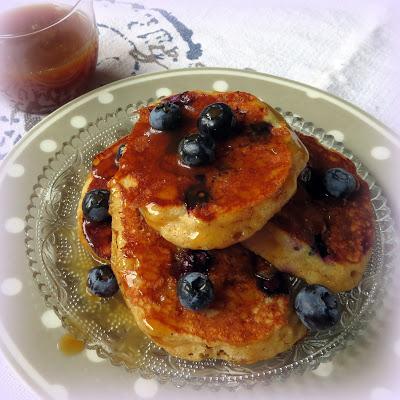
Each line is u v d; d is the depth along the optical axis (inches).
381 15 13.2
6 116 11.5
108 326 8.4
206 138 7.5
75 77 11.2
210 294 7.6
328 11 13.3
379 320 8.5
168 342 7.8
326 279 8.2
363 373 8.0
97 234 9.0
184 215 7.4
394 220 9.4
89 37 11.3
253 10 13.4
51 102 11.4
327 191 8.7
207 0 13.5
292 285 8.3
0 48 10.5
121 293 8.7
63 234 9.4
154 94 11.2
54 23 10.9
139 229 8.2
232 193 7.4
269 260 8.2
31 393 8.0
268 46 12.8
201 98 8.5
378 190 9.8
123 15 13.2
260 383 7.8
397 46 12.7
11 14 11.4
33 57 10.7
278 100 11.1
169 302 7.8
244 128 8.0
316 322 7.7
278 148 7.7
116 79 12.1
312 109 11.0
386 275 8.8
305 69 12.4
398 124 11.5
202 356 7.9
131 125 10.7
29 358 7.9
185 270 8.0
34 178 10.0
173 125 8.0
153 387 7.8
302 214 8.4
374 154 10.4
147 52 12.6
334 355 8.1
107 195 8.9
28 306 8.5
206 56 12.6
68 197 9.9
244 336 7.7
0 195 9.7
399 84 12.1
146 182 7.6
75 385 7.7
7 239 9.2
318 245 8.2
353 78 12.2
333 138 10.4
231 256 8.2
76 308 8.6
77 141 10.5
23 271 8.9
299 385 7.9
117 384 7.8
